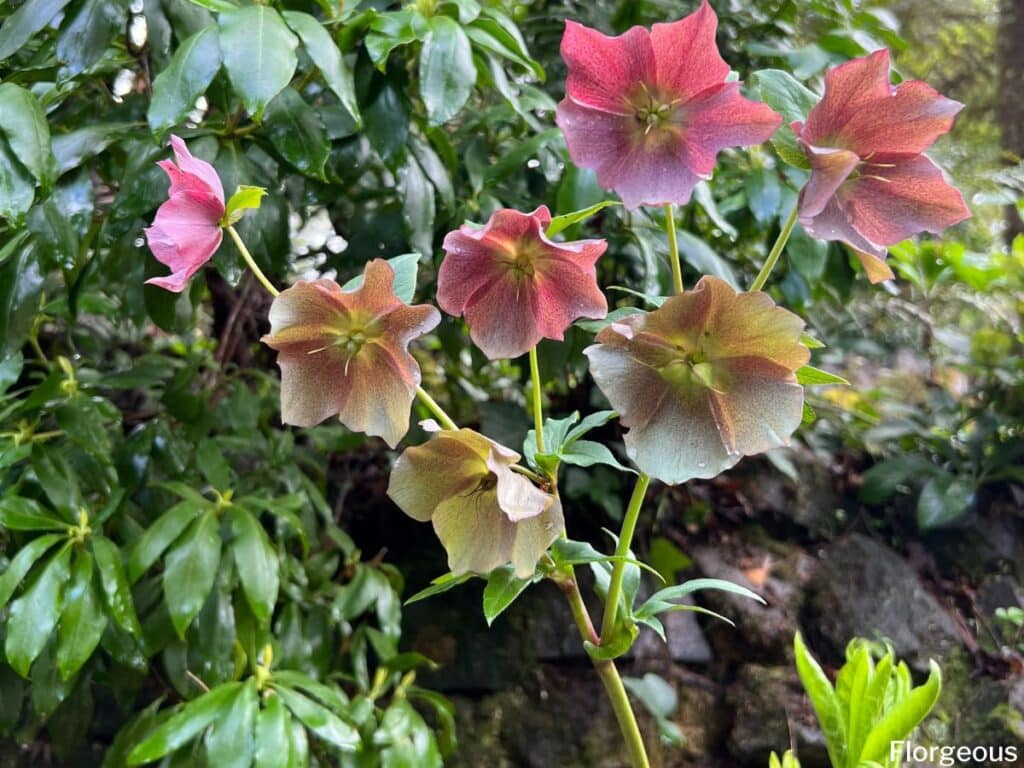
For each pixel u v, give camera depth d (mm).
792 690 732
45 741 673
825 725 380
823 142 277
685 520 823
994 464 853
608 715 729
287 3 492
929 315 996
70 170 453
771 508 848
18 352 517
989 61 1072
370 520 782
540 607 759
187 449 590
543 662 746
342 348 279
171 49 497
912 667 767
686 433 261
